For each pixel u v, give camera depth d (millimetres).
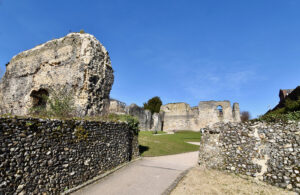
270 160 7016
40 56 15164
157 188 6605
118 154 9492
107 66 14609
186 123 37531
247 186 6574
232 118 33938
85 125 7477
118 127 9852
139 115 31016
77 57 13148
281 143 6984
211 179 7406
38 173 5238
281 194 5840
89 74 12594
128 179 7605
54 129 6074
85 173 6988
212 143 9148
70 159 6426
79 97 12094
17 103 15312
